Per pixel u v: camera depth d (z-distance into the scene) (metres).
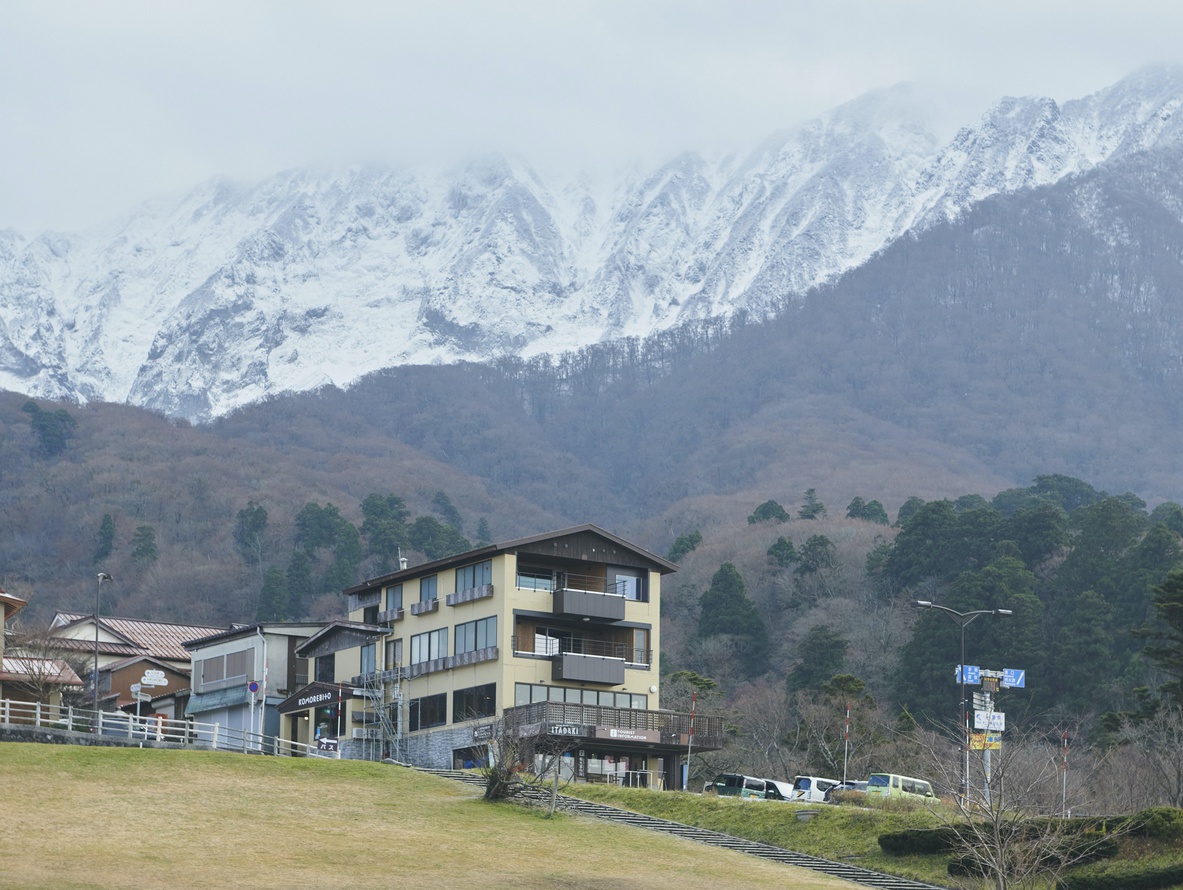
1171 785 79.88
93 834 55.00
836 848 64.31
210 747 79.31
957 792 65.94
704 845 63.81
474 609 92.25
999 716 69.44
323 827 59.88
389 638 98.19
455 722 91.38
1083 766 91.19
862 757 101.94
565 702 84.62
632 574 94.88
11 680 86.62
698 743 88.00
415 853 56.72
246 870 51.78
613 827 65.38
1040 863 56.78
